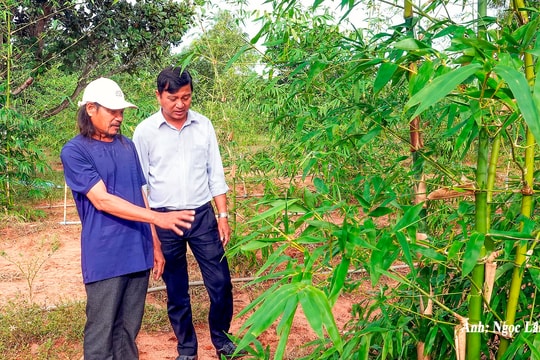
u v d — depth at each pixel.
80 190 2.61
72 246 6.52
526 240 1.58
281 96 4.63
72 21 11.57
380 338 2.24
